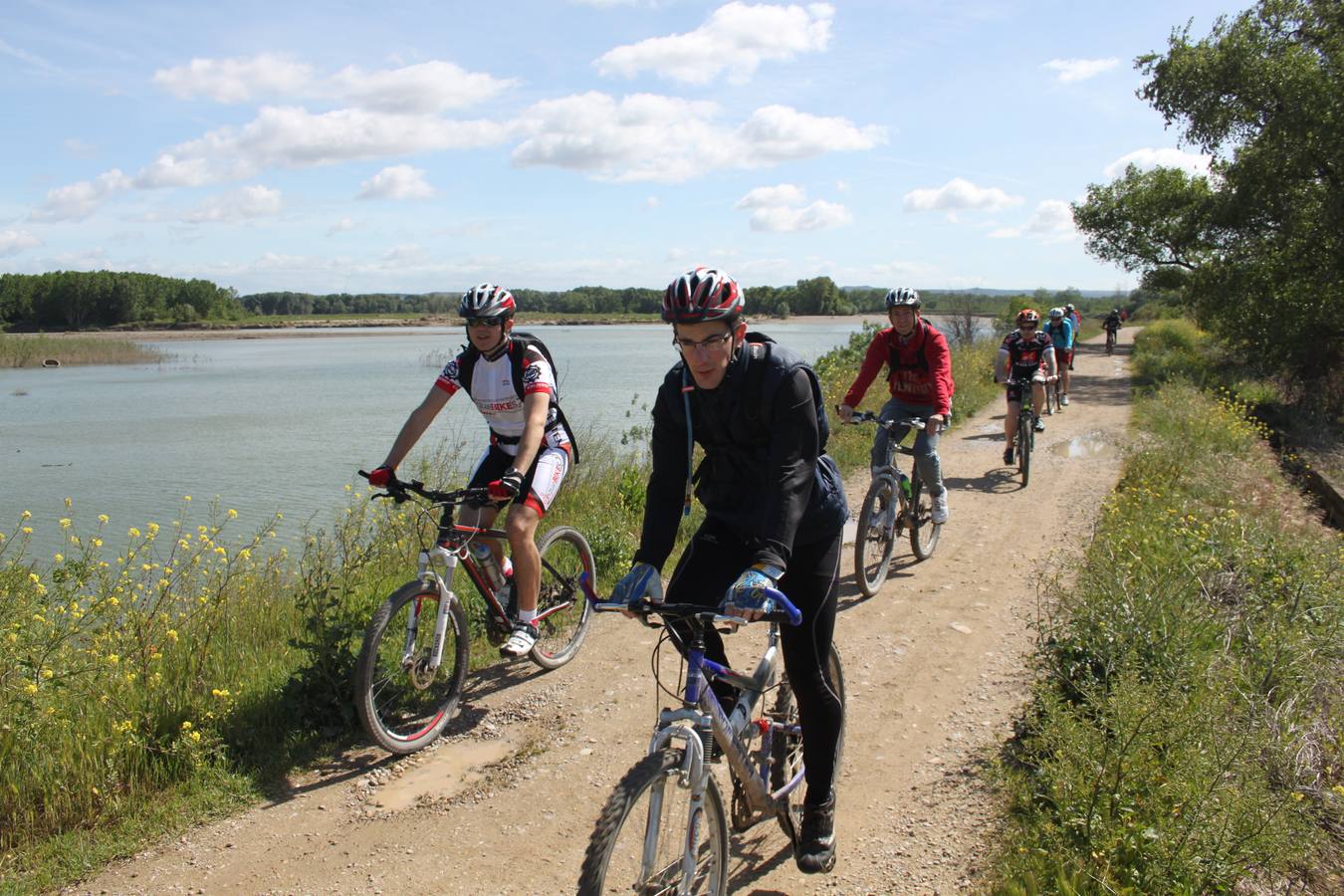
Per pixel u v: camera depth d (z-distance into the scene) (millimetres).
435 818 3740
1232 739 3449
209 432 19469
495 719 4594
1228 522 6406
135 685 4344
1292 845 3016
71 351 50375
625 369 34062
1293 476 11781
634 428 11039
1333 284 19859
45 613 4500
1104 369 27656
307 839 3598
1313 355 20625
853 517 8312
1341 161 19078
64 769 3725
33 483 13695
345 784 3996
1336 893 3047
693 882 2555
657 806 2451
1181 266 29359
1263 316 20938
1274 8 20531
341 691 4379
